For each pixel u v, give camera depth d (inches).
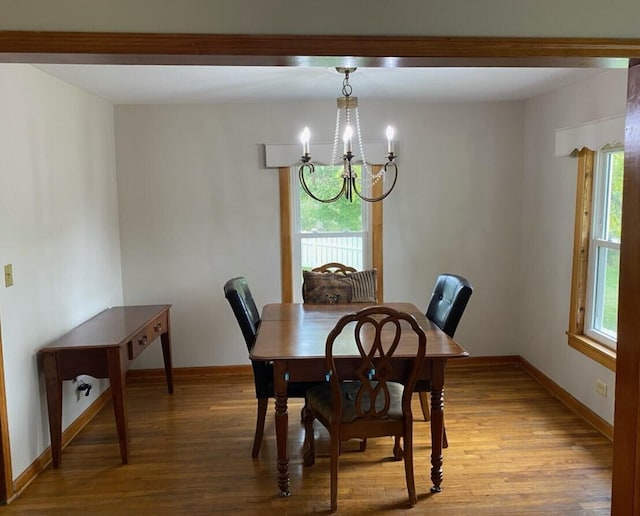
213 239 168.6
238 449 121.9
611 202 130.8
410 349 100.4
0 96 101.1
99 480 109.0
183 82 131.4
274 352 99.4
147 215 166.4
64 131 128.6
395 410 99.3
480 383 161.0
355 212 172.9
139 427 134.0
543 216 158.4
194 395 155.7
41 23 63.7
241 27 65.3
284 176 166.7
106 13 64.1
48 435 117.7
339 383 105.0
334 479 97.2
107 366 113.6
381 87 141.9
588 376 133.3
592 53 68.0
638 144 73.5
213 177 166.1
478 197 171.6
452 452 118.3
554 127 149.9
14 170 105.6
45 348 111.9
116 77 124.7
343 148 165.2
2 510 99.0
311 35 65.7
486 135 169.3
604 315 133.3
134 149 163.6
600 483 105.1
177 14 64.7
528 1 67.1
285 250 169.6
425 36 66.7
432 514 96.0
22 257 108.2
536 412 139.5
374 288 147.1
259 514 96.8
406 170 169.2
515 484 105.1
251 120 164.4
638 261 74.6
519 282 174.7
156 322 143.3
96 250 147.7
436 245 172.6
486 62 70.3
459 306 114.7
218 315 171.2
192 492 104.3
